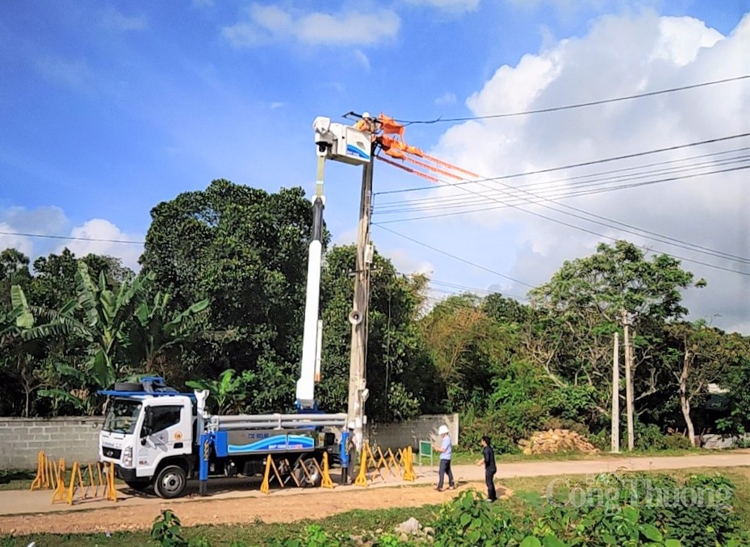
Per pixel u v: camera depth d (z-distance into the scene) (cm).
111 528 1285
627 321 3384
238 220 2536
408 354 2716
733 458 3066
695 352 3503
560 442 3045
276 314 2570
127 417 1636
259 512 1478
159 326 2195
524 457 2817
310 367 1950
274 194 2727
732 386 3562
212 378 2467
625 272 3422
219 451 1686
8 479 1850
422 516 1518
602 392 3462
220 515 1430
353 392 2075
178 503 1559
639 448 3306
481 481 2059
